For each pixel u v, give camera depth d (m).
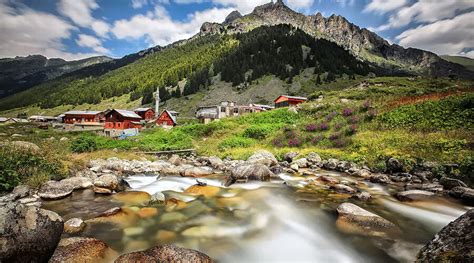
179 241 7.23
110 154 23.27
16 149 12.39
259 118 43.12
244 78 126.75
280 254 6.82
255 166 14.62
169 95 125.50
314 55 140.12
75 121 83.44
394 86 61.97
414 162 15.69
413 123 22.61
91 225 7.93
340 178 15.62
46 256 5.11
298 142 27.69
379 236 7.57
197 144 36.16
